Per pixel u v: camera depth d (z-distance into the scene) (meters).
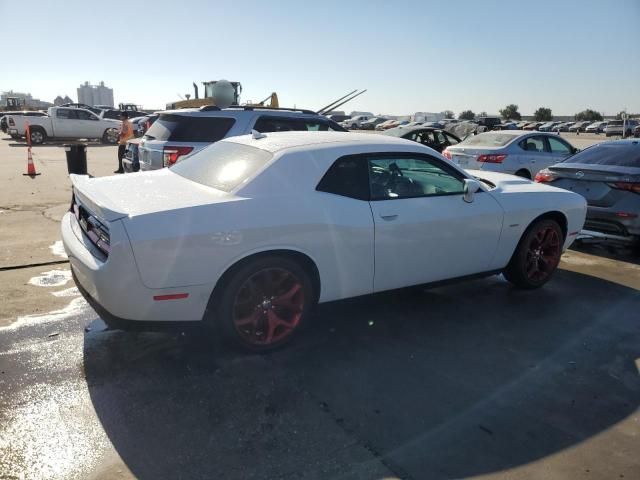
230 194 3.49
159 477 2.45
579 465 2.63
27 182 11.66
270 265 3.53
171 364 3.52
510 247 4.80
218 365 3.52
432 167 4.34
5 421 2.84
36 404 3.01
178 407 3.02
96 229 3.41
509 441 2.80
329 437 2.79
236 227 3.32
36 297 4.65
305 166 3.73
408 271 4.16
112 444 2.68
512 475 2.54
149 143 7.25
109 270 3.09
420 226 4.09
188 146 6.96
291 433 2.81
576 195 5.30
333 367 3.55
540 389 3.35
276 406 3.06
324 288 3.80
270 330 3.66
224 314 3.47
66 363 3.49
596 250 6.96
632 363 3.74
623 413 3.11
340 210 3.74
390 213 3.95
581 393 3.32
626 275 5.83
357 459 2.62
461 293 5.09
